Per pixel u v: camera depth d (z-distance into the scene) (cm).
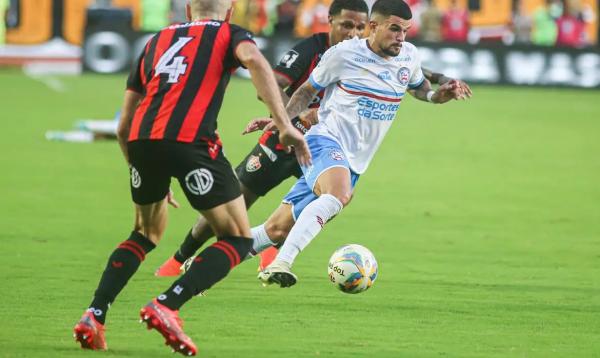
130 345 1772
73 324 1920
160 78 1698
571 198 3875
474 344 1842
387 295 2252
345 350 1778
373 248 2852
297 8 8988
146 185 1720
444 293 2289
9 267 2458
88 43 8450
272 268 2027
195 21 1764
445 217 3403
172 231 3028
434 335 1905
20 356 1673
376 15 2188
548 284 2411
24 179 3934
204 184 1675
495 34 9400
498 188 4078
